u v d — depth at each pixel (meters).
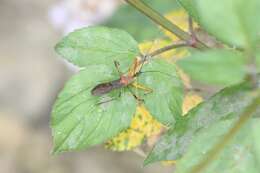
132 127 0.37
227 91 0.31
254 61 0.29
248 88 0.30
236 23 0.29
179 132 0.32
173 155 0.32
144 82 0.33
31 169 0.81
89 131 0.33
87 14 0.61
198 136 0.30
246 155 0.30
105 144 0.38
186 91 0.37
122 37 0.34
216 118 0.31
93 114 0.33
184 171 0.30
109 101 0.33
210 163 0.30
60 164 0.81
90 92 0.33
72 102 0.33
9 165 0.81
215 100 0.32
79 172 0.80
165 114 0.33
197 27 0.37
